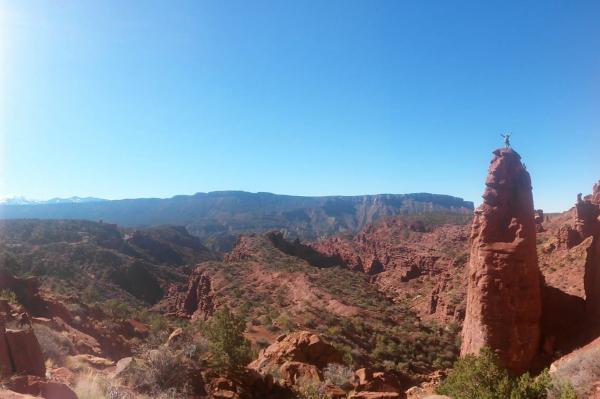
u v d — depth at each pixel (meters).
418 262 104.31
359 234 157.38
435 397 11.98
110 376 16.03
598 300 24.09
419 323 54.19
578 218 56.06
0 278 38.69
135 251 148.50
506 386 13.91
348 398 21.08
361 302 59.97
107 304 53.81
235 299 64.25
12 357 10.12
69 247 113.44
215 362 19.67
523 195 25.53
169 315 76.75
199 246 192.75
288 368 23.33
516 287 23.92
